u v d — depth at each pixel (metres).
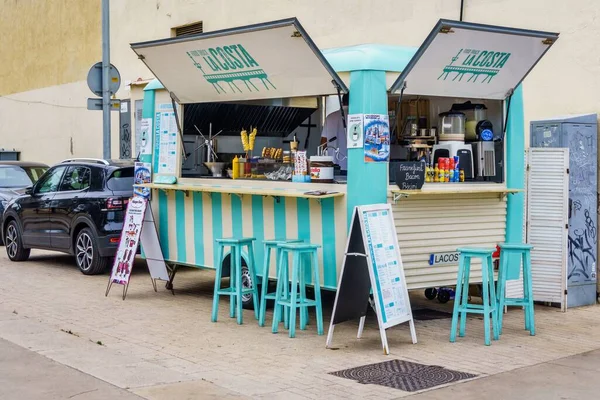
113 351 7.11
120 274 9.87
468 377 6.32
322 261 8.13
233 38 8.25
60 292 10.23
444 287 8.54
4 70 23.86
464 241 8.41
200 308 9.24
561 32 9.87
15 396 5.71
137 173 10.63
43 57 21.58
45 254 14.24
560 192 9.09
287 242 7.98
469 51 7.76
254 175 9.25
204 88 9.30
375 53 7.86
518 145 8.77
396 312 7.31
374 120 7.75
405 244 7.95
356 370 6.52
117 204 11.38
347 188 7.86
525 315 8.04
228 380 6.20
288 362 6.79
